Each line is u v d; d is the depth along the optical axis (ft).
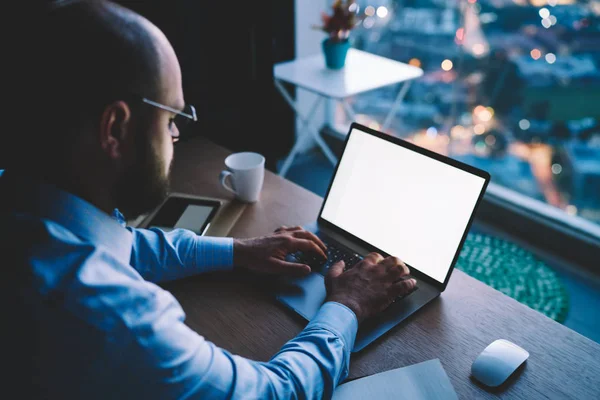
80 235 2.32
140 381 2.16
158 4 6.98
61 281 2.07
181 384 2.21
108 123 2.15
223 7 7.61
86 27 2.03
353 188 4.03
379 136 3.93
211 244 3.63
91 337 2.07
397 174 3.79
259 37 8.29
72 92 2.04
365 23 9.01
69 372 2.09
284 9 8.59
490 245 7.64
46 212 2.22
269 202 4.48
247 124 8.91
